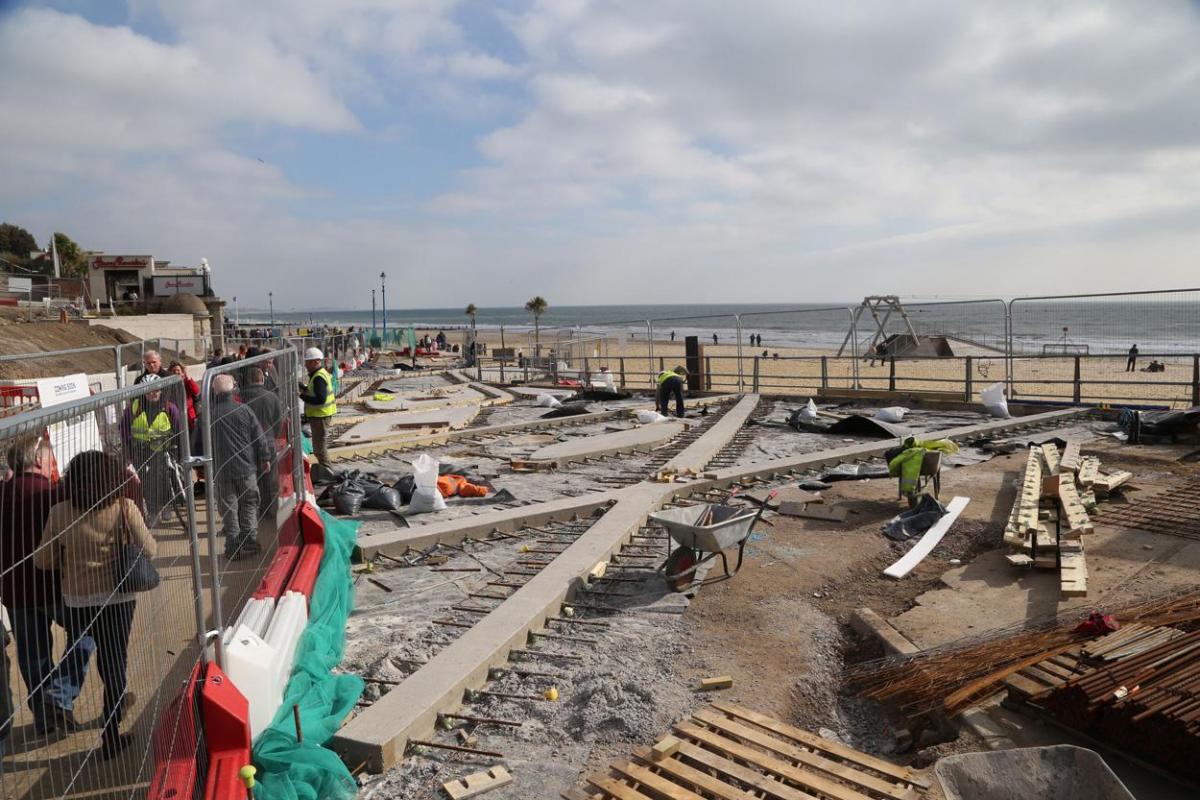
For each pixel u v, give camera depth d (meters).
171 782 3.63
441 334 57.91
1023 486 9.44
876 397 20.48
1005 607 6.32
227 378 5.62
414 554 8.73
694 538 7.14
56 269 47.53
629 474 12.54
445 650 5.81
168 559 4.04
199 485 5.16
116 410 3.58
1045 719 4.57
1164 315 17.33
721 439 14.94
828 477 11.66
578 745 4.78
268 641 5.11
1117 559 7.21
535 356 34.12
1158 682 4.33
